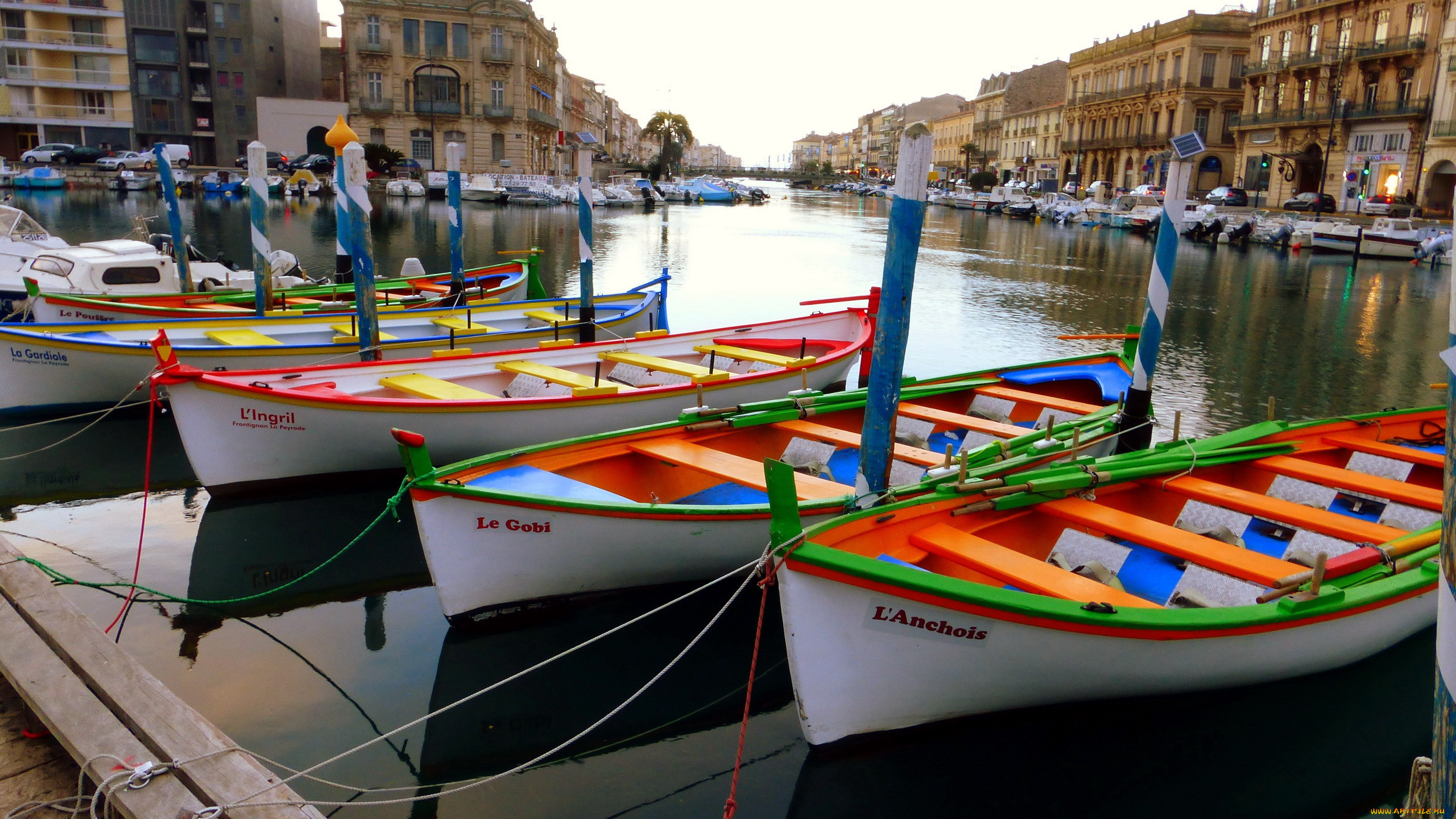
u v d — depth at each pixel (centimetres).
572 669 593
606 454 711
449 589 593
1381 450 767
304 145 6450
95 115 6091
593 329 1320
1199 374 1549
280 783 333
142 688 389
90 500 850
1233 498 643
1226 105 6594
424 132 6688
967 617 454
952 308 2220
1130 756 519
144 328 1116
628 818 454
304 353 1060
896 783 486
